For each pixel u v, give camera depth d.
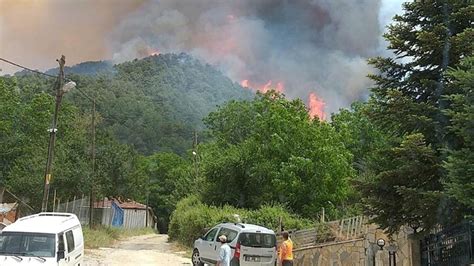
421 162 12.24
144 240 43.09
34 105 48.56
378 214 13.32
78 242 15.14
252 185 33.38
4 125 44.88
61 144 39.72
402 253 19.72
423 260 13.62
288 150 33.06
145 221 77.62
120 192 45.25
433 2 13.45
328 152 32.12
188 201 40.34
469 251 10.65
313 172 31.55
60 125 47.66
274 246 17.89
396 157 13.06
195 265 20.05
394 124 13.68
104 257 24.44
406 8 13.92
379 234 20.42
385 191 13.04
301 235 23.14
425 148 11.78
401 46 13.83
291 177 30.88
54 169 35.16
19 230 13.05
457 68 11.92
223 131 53.19
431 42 12.98
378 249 19.22
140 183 49.41
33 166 35.50
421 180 12.62
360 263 20.67
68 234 14.17
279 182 30.91
